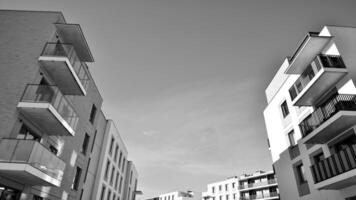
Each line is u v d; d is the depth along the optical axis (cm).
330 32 1398
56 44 1382
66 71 1304
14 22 1323
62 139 1477
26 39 1270
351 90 1223
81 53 1736
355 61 1288
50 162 1123
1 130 990
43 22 1353
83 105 1816
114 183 2884
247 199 4800
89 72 1939
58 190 1405
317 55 1373
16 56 1203
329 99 1427
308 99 1511
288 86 1892
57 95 1241
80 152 1866
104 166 2433
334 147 1325
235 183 5378
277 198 4347
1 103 1053
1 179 956
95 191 2227
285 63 1978
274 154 2002
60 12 1407
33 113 1117
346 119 1136
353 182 1117
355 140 1194
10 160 928
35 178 1006
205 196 5991
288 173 1756
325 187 1214
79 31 1484
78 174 1834
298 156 1659
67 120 1374
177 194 7188
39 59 1206
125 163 3588
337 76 1292
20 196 1062
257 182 4762
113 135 2811
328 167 1199
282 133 1916
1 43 1239
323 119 1324
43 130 1288
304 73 1644
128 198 3812
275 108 2070
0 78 1123
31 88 1138
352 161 1048
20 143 973
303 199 1545
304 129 1523
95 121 2156
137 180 4662
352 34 1397
